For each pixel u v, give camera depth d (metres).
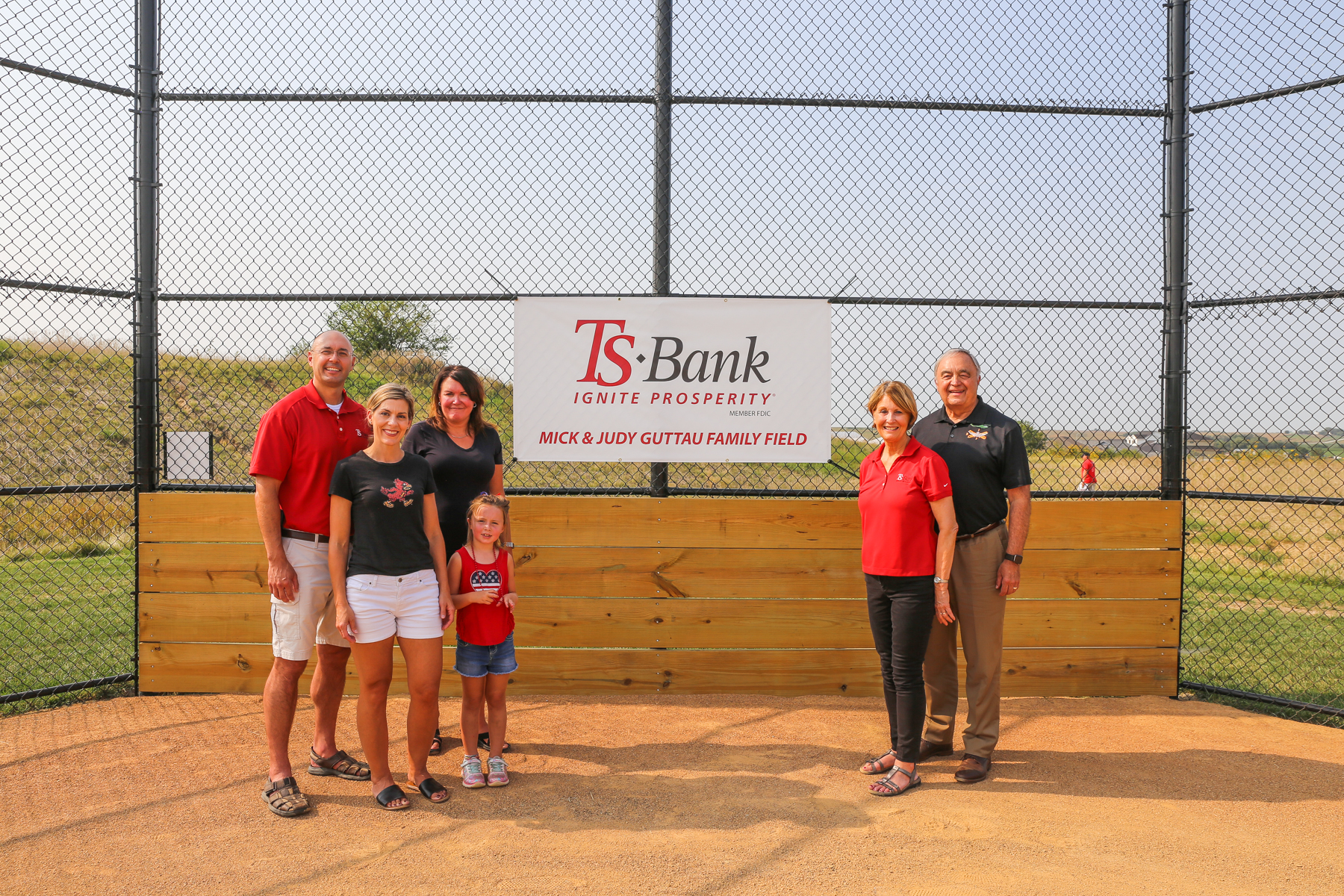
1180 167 4.99
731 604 4.83
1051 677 4.88
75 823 3.11
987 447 3.72
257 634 4.80
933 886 2.70
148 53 4.84
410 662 3.30
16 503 9.23
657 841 3.01
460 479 3.77
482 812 3.25
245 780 3.54
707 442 4.83
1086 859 2.90
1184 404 4.96
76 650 5.66
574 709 4.57
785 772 3.70
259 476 3.29
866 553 3.66
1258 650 6.12
